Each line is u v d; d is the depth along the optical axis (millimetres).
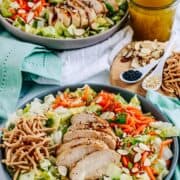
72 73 1148
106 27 1198
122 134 960
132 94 1023
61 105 1015
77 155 913
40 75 1112
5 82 1104
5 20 1197
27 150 929
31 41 1163
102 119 977
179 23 1270
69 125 987
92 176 905
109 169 902
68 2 1233
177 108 1038
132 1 1188
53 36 1166
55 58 1153
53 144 943
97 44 1180
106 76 1153
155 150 932
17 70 1101
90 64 1165
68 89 1042
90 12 1201
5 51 1129
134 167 905
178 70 1105
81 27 1194
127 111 992
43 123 977
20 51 1123
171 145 938
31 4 1240
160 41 1227
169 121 994
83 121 976
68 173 909
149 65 1124
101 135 929
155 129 970
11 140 940
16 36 1182
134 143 937
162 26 1198
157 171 903
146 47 1164
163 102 1043
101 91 1032
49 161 919
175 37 1206
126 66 1137
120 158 917
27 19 1205
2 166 904
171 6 1173
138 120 982
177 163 942
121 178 889
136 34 1231
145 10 1169
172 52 1146
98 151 907
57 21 1192
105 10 1226
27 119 973
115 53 1174
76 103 1017
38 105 1008
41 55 1148
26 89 1131
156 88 1093
